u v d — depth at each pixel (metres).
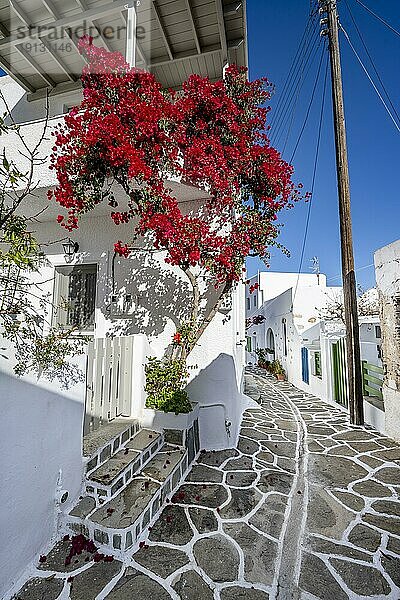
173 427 5.07
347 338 8.57
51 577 2.72
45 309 6.47
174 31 6.45
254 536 3.44
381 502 4.30
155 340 6.25
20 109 8.02
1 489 2.50
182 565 2.96
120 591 2.63
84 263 6.66
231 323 6.10
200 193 5.79
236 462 5.44
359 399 8.24
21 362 2.73
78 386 3.52
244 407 9.92
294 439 6.93
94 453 3.79
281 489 4.54
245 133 5.76
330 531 3.64
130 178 4.66
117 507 3.38
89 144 4.38
